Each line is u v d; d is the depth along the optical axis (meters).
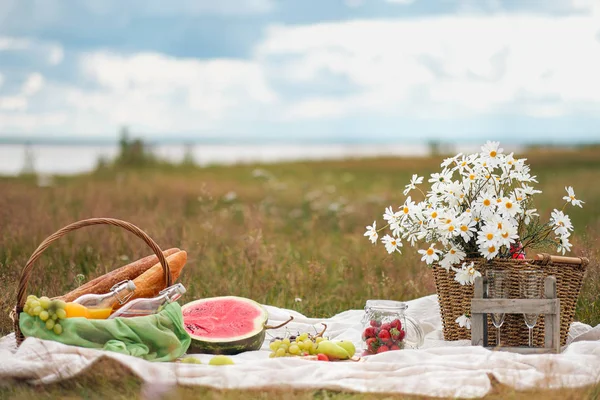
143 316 4.83
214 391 4.08
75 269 7.30
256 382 4.13
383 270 7.80
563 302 5.32
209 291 7.00
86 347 4.65
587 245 6.98
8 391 4.15
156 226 8.85
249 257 7.61
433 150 35.47
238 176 24.70
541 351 4.99
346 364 4.48
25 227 8.63
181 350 4.86
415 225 5.55
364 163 35.19
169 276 5.05
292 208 14.25
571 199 5.45
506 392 4.13
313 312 6.82
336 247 9.35
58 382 4.19
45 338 4.64
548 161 29.98
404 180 23.81
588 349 4.89
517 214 5.44
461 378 4.21
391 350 4.93
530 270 5.13
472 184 5.51
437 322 6.12
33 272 6.95
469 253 5.39
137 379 4.17
